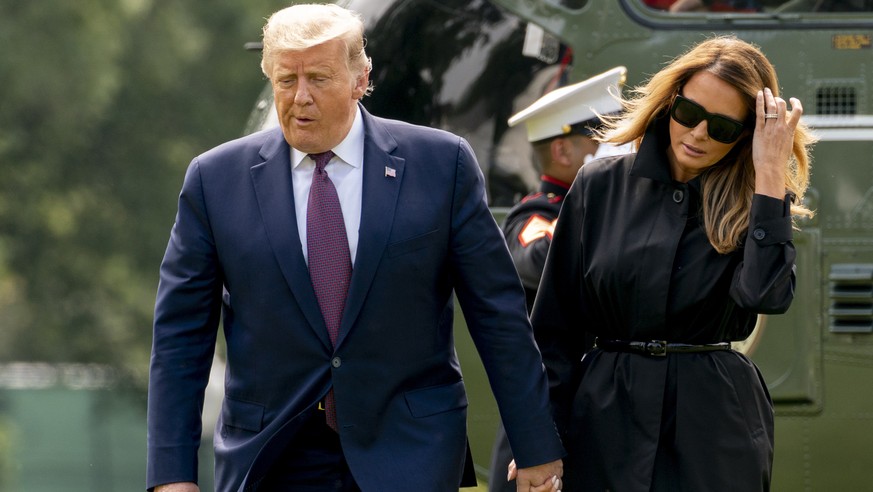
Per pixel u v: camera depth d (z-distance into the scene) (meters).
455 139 11.12
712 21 16.66
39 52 56.66
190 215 11.03
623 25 16.80
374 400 10.75
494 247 11.01
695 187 10.86
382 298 10.71
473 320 11.09
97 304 58.22
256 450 10.77
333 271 10.78
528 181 17.05
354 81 10.66
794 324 15.92
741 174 10.81
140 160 59.50
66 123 57.31
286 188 10.86
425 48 17.27
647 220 10.91
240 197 10.91
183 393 10.91
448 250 10.97
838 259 15.92
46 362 58.16
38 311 58.03
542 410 10.94
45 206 57.53
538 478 10.95
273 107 17.33
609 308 10.98
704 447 10.68
